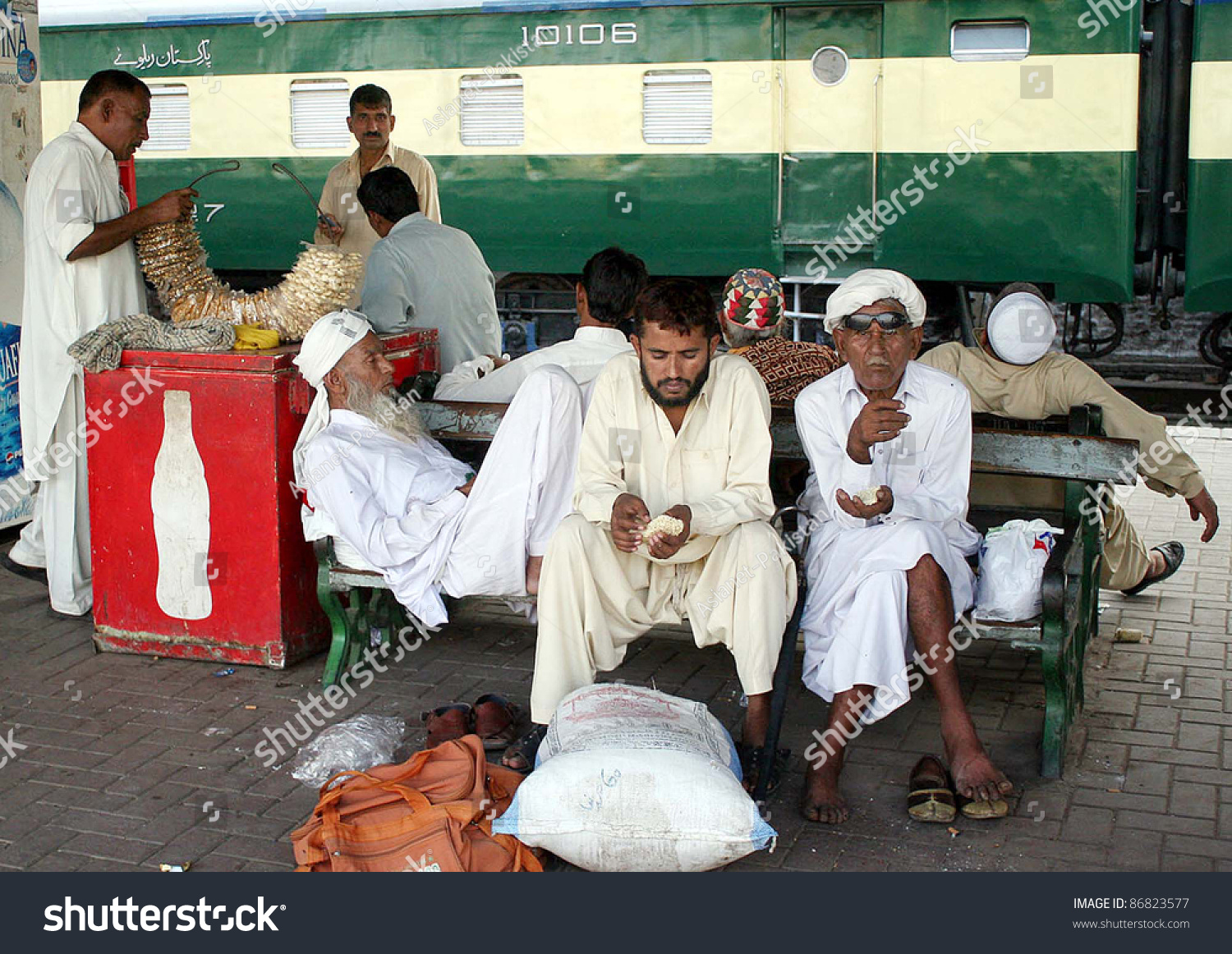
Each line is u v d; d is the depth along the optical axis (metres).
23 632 5.16
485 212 9.52
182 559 4.72
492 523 4.19
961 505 3.90
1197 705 4.34
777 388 4.70
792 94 8.85
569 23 9.10
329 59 9.65
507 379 4.82
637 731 3.39
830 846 3.49
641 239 9.27
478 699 4.15
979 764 3.58
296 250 10.01
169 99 10.11
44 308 5.09
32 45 6.12
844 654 3.61
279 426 4.55
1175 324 10.00
